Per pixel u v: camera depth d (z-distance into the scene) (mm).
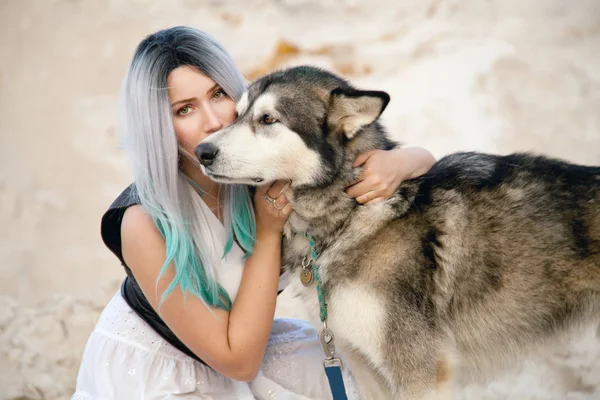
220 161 2787
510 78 7980
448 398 2893
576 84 7801
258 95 2908
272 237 2916
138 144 2768
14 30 10297
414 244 2873
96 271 5512
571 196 2967
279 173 2883
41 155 7797
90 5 10609
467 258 2922
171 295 2758
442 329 2912
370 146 3016
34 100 8922
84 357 3025
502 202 2957
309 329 3316
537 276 2943
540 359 3205
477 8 9727
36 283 5391
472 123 7273
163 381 2867
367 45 9367
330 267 2914
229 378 3010
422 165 3043
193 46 2855
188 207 2883
